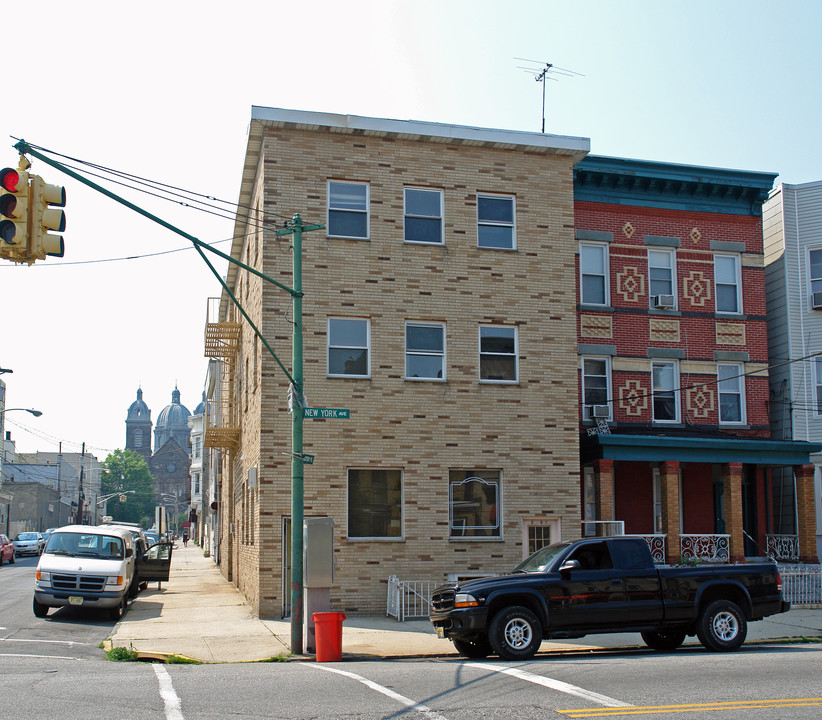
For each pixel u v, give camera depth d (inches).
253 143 853.2
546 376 874.8
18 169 432.5
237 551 1095.0
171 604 899.4
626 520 989.8
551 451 865.5
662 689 400.2
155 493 6550.2
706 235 1041.5
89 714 348.8
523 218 893.2
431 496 826.2
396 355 836.6
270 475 791.7
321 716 346.0
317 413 618.2
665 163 1021.2
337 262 833.5
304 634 656.4
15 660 539.8
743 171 1045.8
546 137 894.4
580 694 389.1
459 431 842.8
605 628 558.3
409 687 415.5
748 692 391.5
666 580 572.7
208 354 1205.1
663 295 1013.2
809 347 1063.0
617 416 984.3
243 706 367.6
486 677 442.6
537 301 883.4
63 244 431.8
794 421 1047.0
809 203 1090.7
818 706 359.6
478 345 859.4
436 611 576.4
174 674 470.0
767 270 1122.0
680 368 1011.3
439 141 874.8
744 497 1057.5
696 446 930.1
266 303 813.2
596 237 1001.5
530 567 584.7
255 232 906.1
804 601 831.1
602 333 992.9
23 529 2947.8
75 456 4825.3
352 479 815.7
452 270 863.1
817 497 1039.6
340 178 846.5
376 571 800.9
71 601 763.4
